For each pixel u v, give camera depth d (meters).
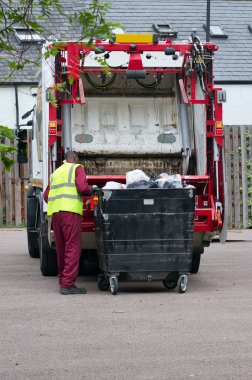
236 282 14.36
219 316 10.90
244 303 11.96
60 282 13.43
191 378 7.74
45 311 11.43
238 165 28.11
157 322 10.51
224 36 36.28
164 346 9.09
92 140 15.14
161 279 13.09
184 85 15.01
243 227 28.27
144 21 36.66
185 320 10.62
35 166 16.58
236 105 34.12
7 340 9.50
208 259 18.28
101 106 15.36
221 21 37.34
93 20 8.11
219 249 20.73
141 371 8.01
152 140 15.30
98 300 12.43
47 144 14.16
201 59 14.30
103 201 12.73
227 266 16.86
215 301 12.20
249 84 34.22
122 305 11.93
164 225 12.84
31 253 18.73
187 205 12.86
